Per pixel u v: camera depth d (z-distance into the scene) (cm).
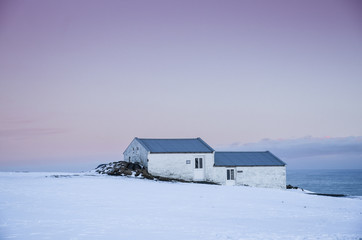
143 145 4341
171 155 4262
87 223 1755
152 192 3058
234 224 1912
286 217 2253
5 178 3662
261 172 4562
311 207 2850
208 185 3950
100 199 2541
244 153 4972
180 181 4138
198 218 2047
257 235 1647
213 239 1535
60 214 1944
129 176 4031
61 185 3127
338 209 2811
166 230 1684
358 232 1814
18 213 1905
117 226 1725
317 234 1731
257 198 3181
